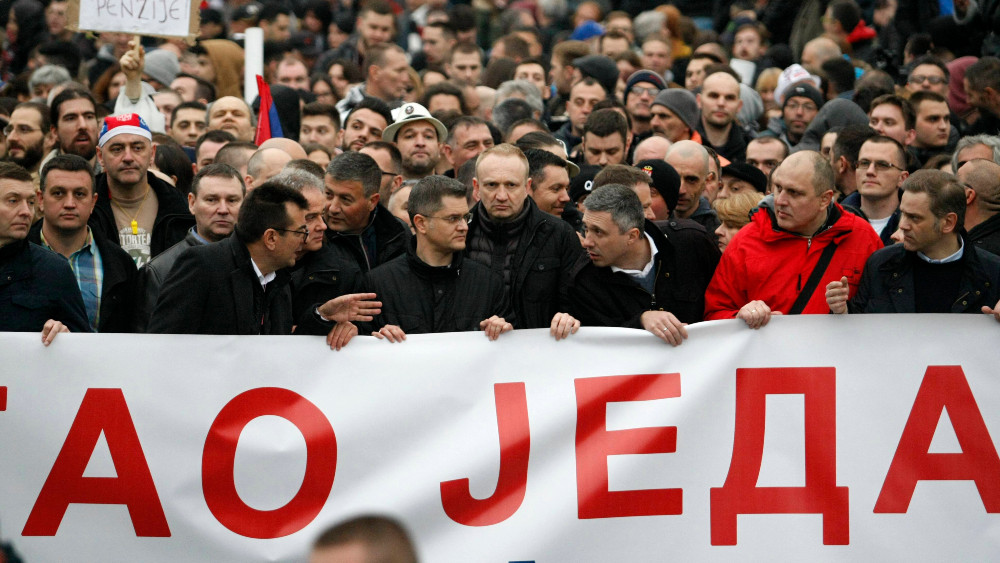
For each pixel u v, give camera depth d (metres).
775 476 11.23
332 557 5.78
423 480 11.13
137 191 14.41
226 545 11.04
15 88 24.11
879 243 12.14
